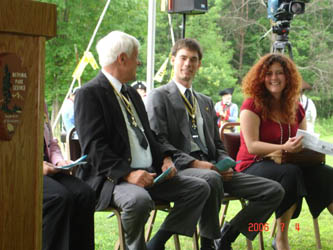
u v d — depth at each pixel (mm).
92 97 3029
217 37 22609
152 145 3309
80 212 2625
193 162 3459
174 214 3156
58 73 17938
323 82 21734
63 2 17328
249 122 3727
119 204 2854
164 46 22250
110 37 3189
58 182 2646
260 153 3686
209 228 3324
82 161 3021
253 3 23266
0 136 1177
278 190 3473
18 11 1170
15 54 1186
